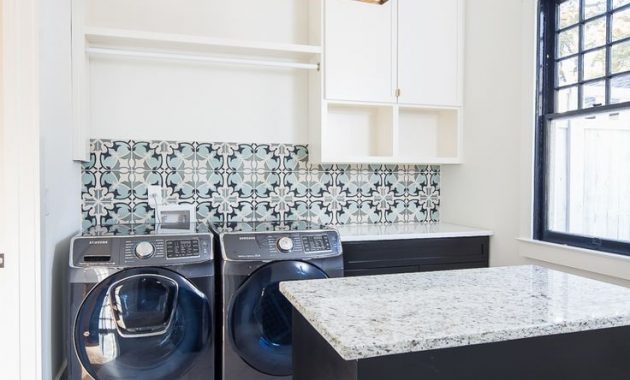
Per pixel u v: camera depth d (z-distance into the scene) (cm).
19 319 171
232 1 280
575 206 225
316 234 225
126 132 263
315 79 277
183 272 195
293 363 127
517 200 253
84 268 184
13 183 169
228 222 272
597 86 214
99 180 259
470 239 271
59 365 210
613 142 205
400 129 316
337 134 301
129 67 262
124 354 189
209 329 201
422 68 288
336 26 269
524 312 98
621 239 202
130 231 218
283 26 291
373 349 79
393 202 316
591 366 101
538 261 239
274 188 290
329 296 111
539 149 243
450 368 89
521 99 249
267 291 209
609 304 104
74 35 225
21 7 168
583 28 221
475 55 289
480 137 284
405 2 284
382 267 253
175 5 270
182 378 198
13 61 167
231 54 276
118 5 260
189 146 274
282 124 292
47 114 183
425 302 105
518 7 252
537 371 96
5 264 170
